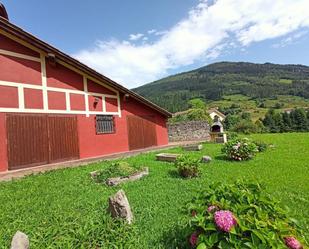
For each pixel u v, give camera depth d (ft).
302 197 18.78
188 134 73.15
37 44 30.99
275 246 8.38
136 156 40.24
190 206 10.96
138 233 13.62
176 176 25.71
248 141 36.99
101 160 36.78
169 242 12.63
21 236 11.46
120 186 22.43
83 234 13.16
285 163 31.35
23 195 20.31
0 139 27.96
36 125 31.40
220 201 10.19
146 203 17.95
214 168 29.25
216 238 9.00
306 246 9.04
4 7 35.35
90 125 38.70
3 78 28.68
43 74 32.71
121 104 44.91
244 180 12.17
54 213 16.44
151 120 51.72
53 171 29.32
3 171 27.84
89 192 20.89
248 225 8.94
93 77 39.19
